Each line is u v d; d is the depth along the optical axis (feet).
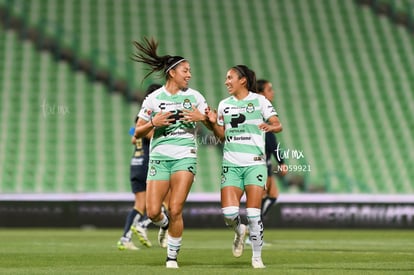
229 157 109.60
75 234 230.07
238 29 381.81
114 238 206.18
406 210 273.75
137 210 156.87
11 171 303.48
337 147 330.95
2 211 262.67
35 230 256.73
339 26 390.42
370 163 325.21
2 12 363.35
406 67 372.99
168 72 107.55
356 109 350.02
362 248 163.02
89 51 355.56
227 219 110.32
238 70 109.60
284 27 386.11
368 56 376.48
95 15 374.84
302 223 271.49
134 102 342.44
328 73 365.81
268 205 177.99
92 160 312.71
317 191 313.12
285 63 368.27
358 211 272.72
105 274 96.02
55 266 112.57
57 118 329.11
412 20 394.11
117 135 325.42
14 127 322.34
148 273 97.09
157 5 386.73
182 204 106.63
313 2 399.24
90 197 264.93
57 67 350.84
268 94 163.12
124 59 354.74
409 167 325.01
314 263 119.85
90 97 340.59
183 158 106.42
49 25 361.51
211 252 147.33
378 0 400.67
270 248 163.32
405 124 344.69
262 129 107.96
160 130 106.83
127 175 308.60
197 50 368.07
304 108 348.38
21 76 344.08
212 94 348.79
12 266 113.60
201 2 391.65
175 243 108.17
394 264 117.19
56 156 312.29
